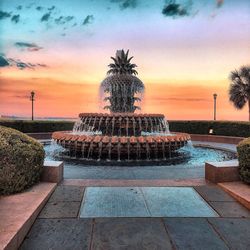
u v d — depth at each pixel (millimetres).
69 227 3264
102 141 8055
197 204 4066
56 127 17000
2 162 3906
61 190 4582
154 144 8164
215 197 4375
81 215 3609
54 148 10992
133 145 8062
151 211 3785
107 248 2814
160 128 10375
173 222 3451
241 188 4574
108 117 9742
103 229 3232
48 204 3959
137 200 4203
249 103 22516
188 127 17094
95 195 4395
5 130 4551
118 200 4191
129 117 9727
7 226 2848
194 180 5375
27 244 2865
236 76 22875
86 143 8242
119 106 11047
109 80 11148
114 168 7023
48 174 4883
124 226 3318
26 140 4531
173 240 2994
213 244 2922
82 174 6301
